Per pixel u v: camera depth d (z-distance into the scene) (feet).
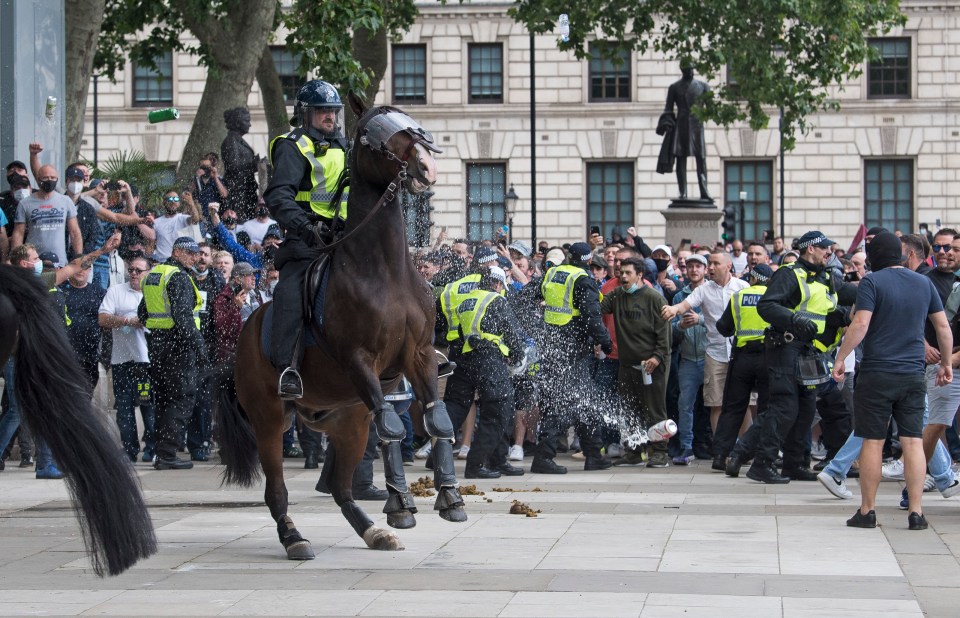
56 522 32.01
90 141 151.12
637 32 104.32
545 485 38.91
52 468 40.63
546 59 151.94
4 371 23.47
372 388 23.56
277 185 25.09
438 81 152.56
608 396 44.50
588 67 152.05
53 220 44.60
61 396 21.29
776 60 105.60
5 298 21.31
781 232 144.46
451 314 40.57
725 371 45.24
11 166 45.52
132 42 133.80
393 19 95.81
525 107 151.84
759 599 21.77
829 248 39.60
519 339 40.63
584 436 43.34
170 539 28.78
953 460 43.19
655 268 53.26
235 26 78.89
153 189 69.00
